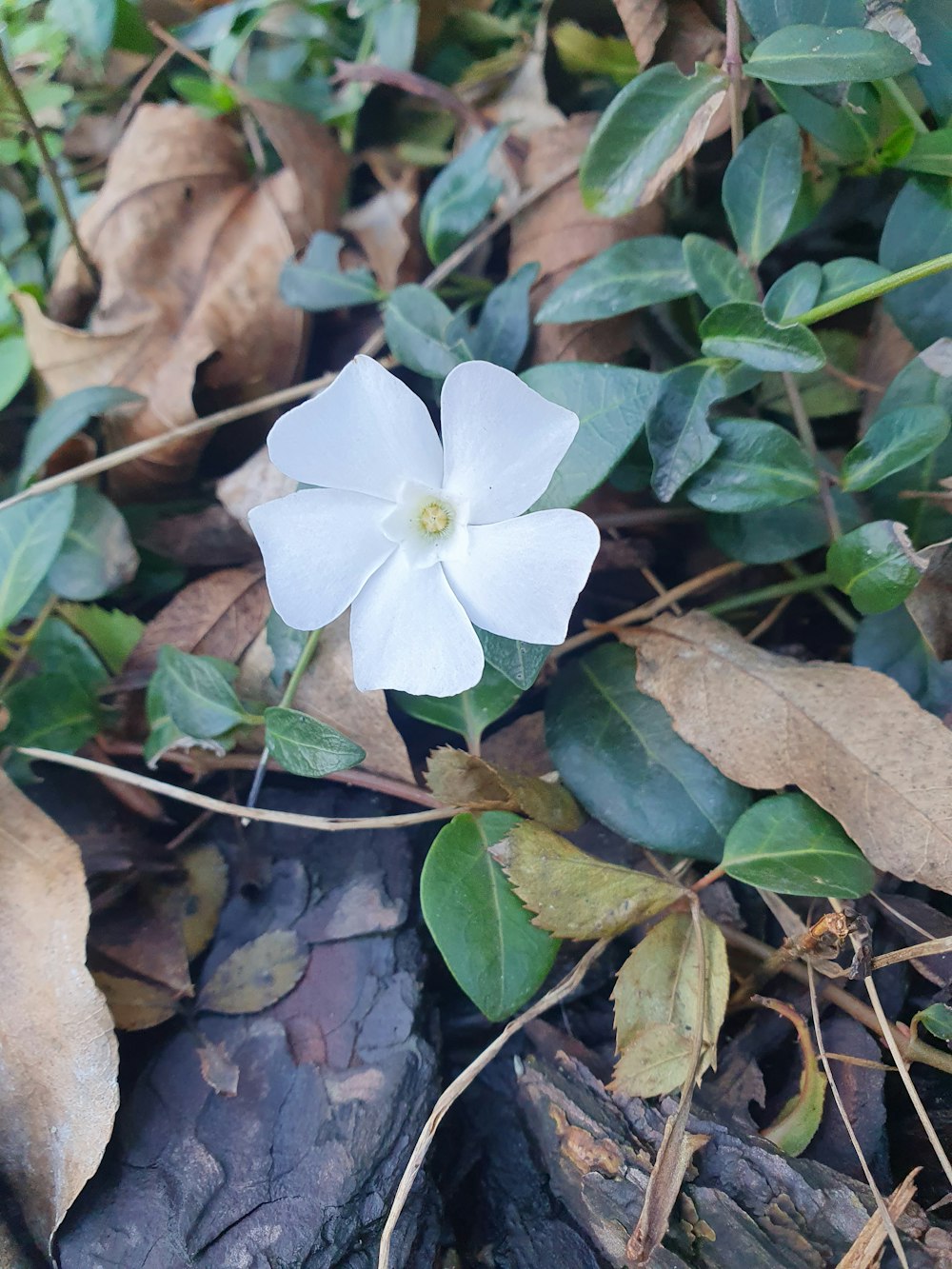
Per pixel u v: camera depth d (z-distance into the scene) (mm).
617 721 107
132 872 109
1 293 130
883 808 94
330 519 92
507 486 88
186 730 107
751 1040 100
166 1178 91
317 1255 87
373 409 88
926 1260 83
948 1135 93
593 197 109
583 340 121
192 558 127
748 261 108
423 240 135
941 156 101
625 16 117
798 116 103
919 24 99
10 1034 94
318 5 143
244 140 137
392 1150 91
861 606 101
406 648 91
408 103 145
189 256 130
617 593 127
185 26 138
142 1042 100
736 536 111
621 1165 91
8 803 102
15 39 133
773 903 103
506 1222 94
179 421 125
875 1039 96
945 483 101
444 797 100
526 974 93
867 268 102
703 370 104
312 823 103
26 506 117
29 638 121
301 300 123
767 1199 88
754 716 101
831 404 122
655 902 98
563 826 103
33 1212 90
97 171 149
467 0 141
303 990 101
